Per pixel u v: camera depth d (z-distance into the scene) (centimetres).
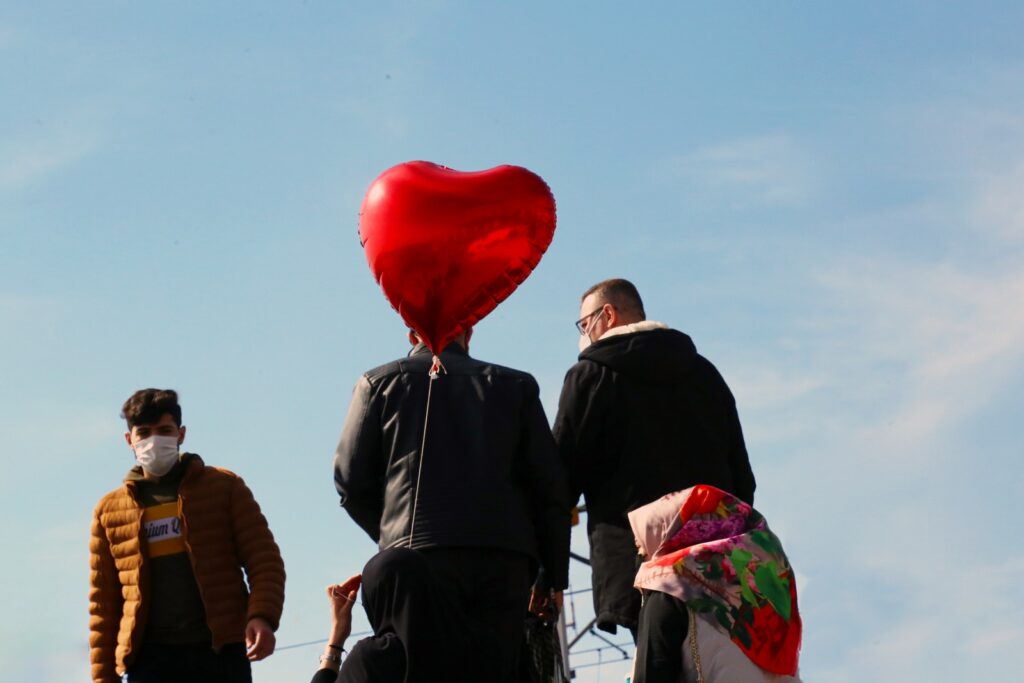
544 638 602
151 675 655
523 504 588
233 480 688
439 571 557
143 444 678
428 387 591
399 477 576
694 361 651
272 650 655
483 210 596
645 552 557
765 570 538
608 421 635
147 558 667
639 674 534
